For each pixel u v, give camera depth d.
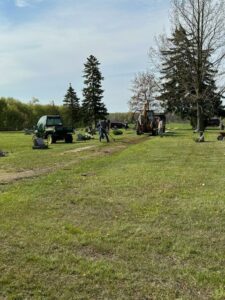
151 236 6.91
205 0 45.31
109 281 5.23
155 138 36.94
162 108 68.81
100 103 93.06
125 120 86.56
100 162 17.23
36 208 8.86
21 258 5.96
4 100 94.31
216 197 9.66
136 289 5.01
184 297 4.80
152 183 11.62
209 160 17.61
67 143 32.59
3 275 5.39
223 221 7.74
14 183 12.21
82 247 6.45
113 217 8.12
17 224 7.64
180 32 47.25
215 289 4.99
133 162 17.03
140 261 5.86
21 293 4.91
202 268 5.61
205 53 46.12
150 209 8.66
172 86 64.81
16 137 47.62
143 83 79.25
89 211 8.60
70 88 100.62
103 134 33.59
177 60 49.22
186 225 7.51
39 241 6.70
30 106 97.94
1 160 19.02
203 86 48.16
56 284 5.15
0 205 9.12
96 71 92.50
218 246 6.44
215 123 82.19
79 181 12.20
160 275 5.39
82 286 5.10
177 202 9.24
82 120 96.44
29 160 18.84
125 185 11.37
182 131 53.88
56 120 35.38
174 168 14.91
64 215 8.30
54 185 11.62
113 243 6.59
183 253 6.14
